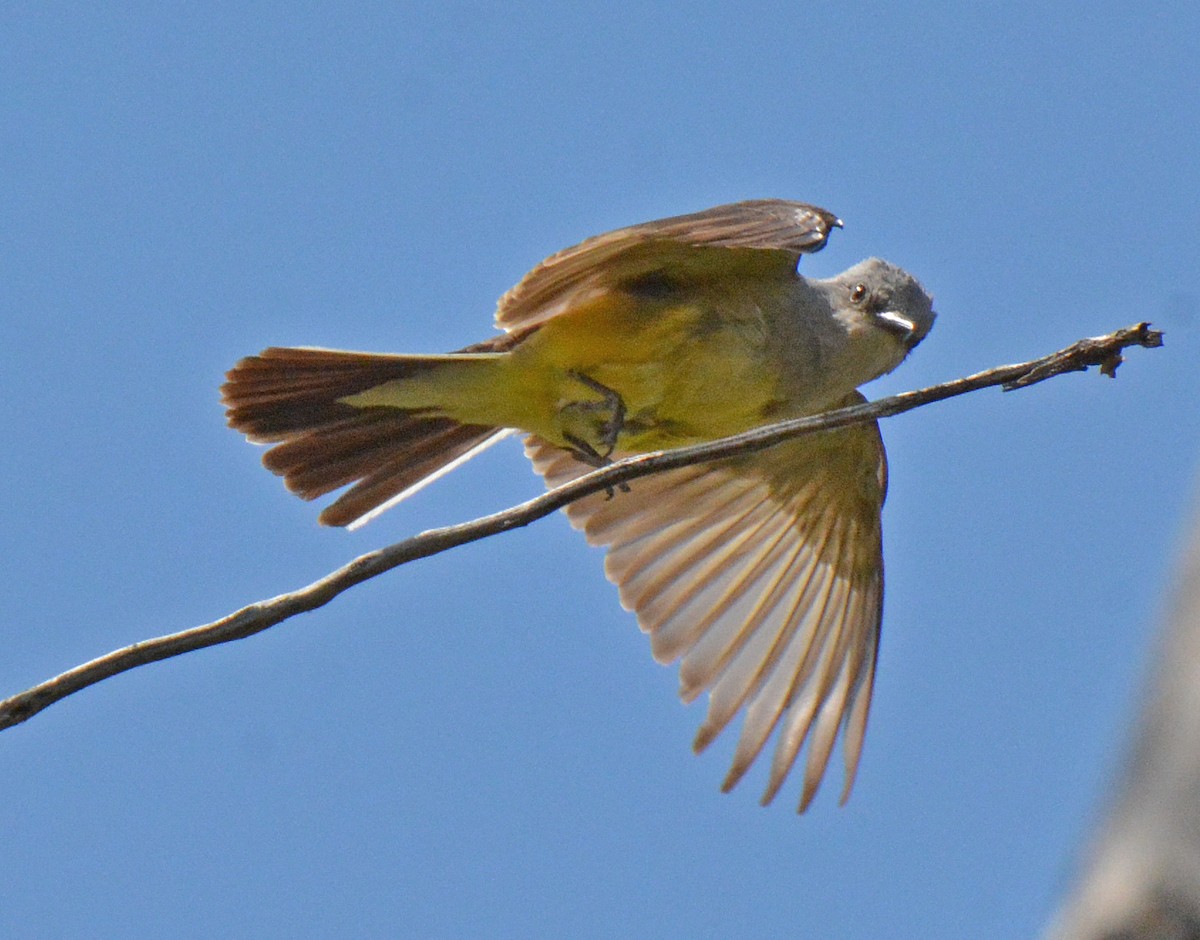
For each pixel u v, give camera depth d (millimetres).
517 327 10164
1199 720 4445
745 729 12031
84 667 7066
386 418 10758
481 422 10898
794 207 10500
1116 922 4406
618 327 10578
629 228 9586
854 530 12625
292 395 10594
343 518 10680
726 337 10812
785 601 12414
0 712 6953
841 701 12273
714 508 12461
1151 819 4453
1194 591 4582
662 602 12297
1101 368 7934
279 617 7270
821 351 11469
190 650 7168
